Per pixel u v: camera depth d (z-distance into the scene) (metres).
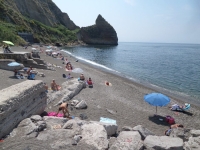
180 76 37.41
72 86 20.25
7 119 8.43
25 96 9.72
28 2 121.38
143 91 24.25
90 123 9.87
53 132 8.75
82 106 15.67
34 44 78.81
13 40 56.66
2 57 27.05
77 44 135.00
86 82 23.73
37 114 11.23
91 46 135.25
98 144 8.03
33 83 11.12
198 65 55.69
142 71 42.31
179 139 8.54
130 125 13.60
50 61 41.78
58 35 120.06
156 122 14.72
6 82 18.98
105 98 19.39
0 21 68.81
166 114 16.67
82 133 8.78
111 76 32.72
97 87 23.38
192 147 8.16
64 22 166.62
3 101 8.34
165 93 24.42
